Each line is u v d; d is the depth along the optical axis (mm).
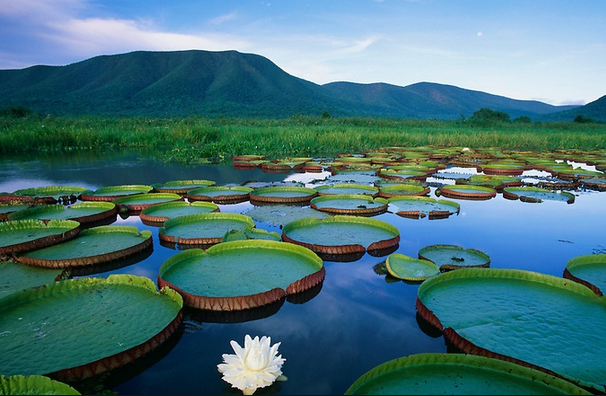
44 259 3139
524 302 2467
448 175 8273
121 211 4926
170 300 2490
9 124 16797
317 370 1921
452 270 2902
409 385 1684
